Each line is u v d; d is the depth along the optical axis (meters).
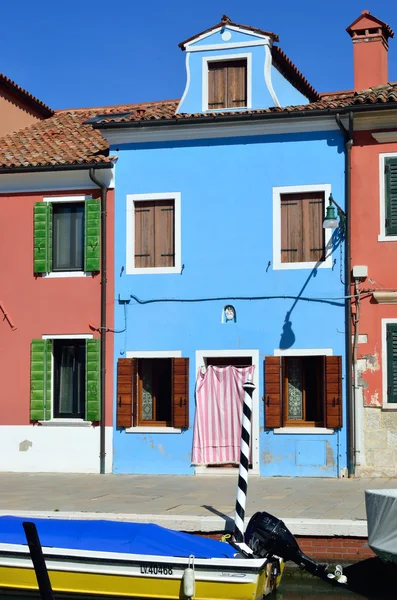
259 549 11.84
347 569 12.37
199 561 10.95
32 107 23.88
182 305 19.03
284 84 20.64
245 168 18.86
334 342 18.14
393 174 18.03
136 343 19.20
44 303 19.80
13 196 20.09
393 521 11.10
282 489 16.23
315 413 18.45
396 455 17.67
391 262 17.94
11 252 20.05
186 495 15.62
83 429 19.33
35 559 10.32
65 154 20.05
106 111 23.88
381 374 17.83
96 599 11.26
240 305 18.72
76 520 12.22
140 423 19.34
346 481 17.30
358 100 17.86
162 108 21.50
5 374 19.89
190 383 18.86
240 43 19.50
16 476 18.81
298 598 11.88
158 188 19.27
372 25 20.78
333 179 18.38
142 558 11.09
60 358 19.88
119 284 19.38
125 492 16.11
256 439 18.34
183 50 19.94
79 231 19.88
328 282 18.25
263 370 18.50
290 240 18.64
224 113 18.73
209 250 18.97
